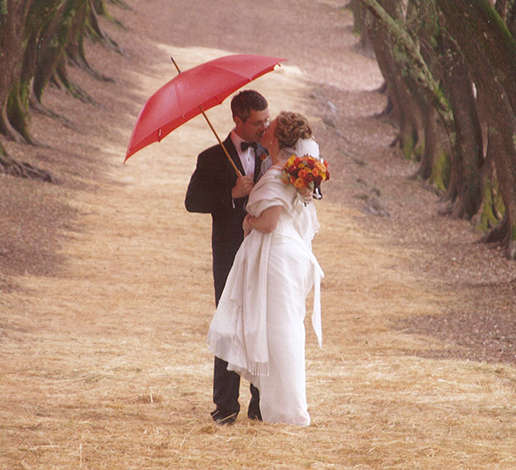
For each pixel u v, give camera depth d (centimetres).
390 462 1061
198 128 7100
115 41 9381
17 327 2273
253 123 1241
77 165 5266
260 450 1114
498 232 4038
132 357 1942
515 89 3150
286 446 1144
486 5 3072
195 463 1040
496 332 2414
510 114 3569
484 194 4784
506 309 2748
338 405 1479
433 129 6197
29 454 1052
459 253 3978
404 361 1941
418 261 3819
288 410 1259
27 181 4566
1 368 1714
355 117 8581
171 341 2278
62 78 7156
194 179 1266
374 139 7838
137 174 5447
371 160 7006
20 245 3416
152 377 1689
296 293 1247
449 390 1616
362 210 4997
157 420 1315
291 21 12688
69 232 3816
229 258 1288
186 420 1309
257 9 13100
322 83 9738
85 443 1118
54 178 4716
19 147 5166
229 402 1287
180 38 10781
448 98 4938
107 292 2928
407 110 7162
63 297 2777
